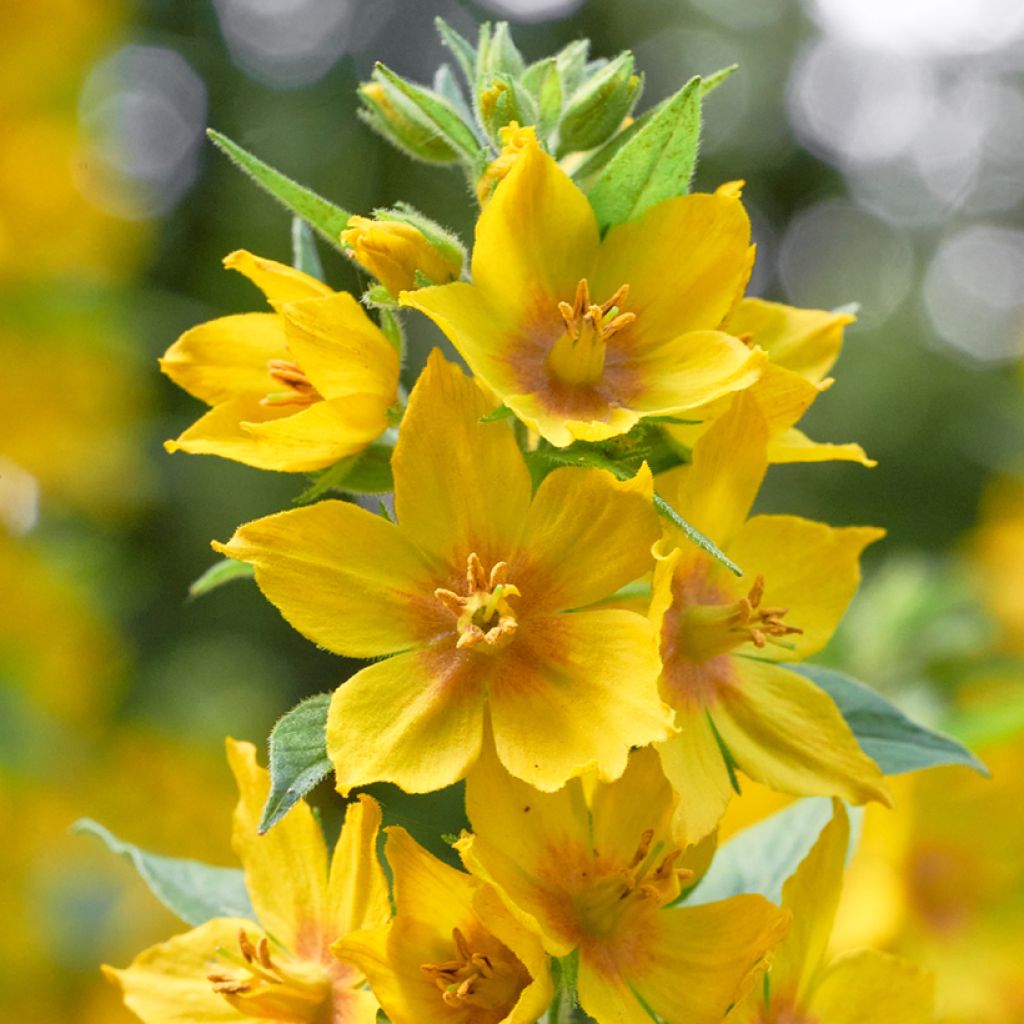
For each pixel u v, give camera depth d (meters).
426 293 0.19
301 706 0.18
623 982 0.19
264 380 0.20
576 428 0.18
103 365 0.39
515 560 0.19
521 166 0.19
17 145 0.37
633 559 0.18
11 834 0.36
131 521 0.48
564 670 0.18
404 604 0.18
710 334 0.19
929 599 0.33
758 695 0.19
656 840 0.19
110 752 0.39
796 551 0.20
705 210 0.19
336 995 0.19
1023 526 0.36
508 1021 0.18
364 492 0.20
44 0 0.37
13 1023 0.34
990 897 0.25
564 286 0.19
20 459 0.38
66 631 0.38
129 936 0.35
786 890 0.20
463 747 0.18
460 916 0.18
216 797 0.39
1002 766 0.25
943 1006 0.24
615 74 0.20
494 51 0.21
